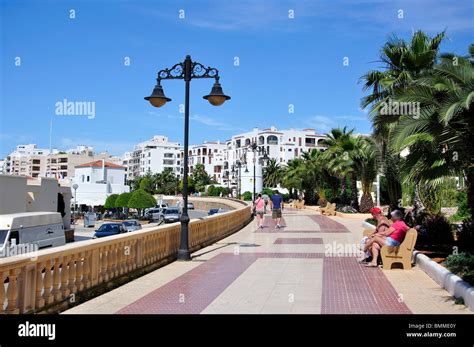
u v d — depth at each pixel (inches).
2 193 1162.0
